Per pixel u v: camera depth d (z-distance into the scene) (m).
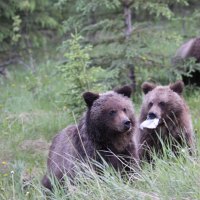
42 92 18.25
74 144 10.08
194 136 11.95
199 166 8.98
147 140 11.65
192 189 8.34
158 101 11.52
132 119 9.90
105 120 9.70
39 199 9.57
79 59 14.57
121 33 17.81
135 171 9.52
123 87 10.06
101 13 19.84
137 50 16.58
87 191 8.98
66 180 9.39
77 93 14.48
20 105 17.09
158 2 17.31
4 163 12.30
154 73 17.75
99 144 9.87
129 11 17.14
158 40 17.03
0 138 14.31
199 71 17.66
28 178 11.41
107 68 16.73
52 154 10.68
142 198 8.34
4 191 10.25
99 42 17.20
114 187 8.78
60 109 15.88
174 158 9.98
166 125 11.46
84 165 9.32
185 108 11.80
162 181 8.71
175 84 11.91
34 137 14.45
